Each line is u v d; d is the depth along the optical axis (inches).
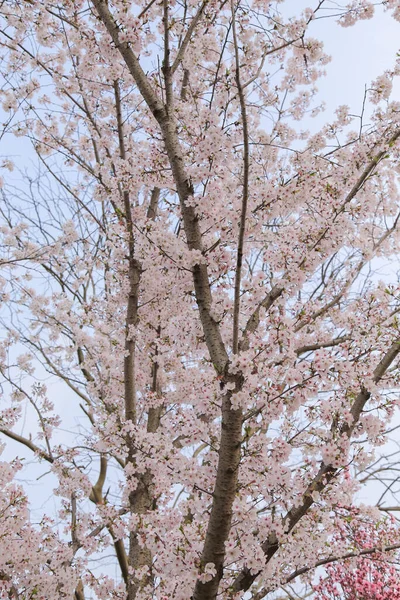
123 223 182.1
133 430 153.3
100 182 206.7
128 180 170.6
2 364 214.5
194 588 118.8
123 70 208.2
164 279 181.6
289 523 133.3
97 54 187.0
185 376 189.5
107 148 223.3
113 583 160.6
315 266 132.6
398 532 172.6
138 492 166.6
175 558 119.6
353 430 132.5
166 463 128.0
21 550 154.9
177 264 133.1
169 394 183.6
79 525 172.7
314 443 136.3
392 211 199.0
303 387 116.9
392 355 136.6
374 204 170.7
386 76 170.7
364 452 136.6
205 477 126.7
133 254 189.9
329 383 125.3
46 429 199.6
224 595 133.3
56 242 224.7
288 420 147.6
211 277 147.9
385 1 178.4
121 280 213.5
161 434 160.1
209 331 128.3
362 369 129.3
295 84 210.8
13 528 151.4
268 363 122.6
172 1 195.6
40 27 215.0
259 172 182.5
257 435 120.7
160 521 139.5
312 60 172.9
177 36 205.2
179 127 172.7
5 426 184.7
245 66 197.5
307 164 142.6
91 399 229.3
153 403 186.7
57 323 225.1
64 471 184.9
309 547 146.8
